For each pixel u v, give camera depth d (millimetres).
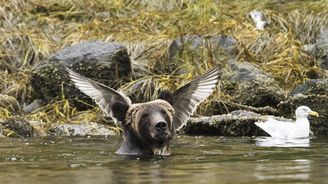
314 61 49344
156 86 44875
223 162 25312
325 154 27875
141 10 57031
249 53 49375
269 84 44375
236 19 54906
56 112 43281
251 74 45375
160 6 57969
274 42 51219
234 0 58219
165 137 26594
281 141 34219
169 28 53781
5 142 33719
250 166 24141
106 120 41688
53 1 58500
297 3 56781
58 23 55125
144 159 26359
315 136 37469
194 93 28656
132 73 47625
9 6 56281
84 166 24531
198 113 42500
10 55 50875
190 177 21641
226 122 38094
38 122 40438
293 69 47781
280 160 25875
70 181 21141
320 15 53781
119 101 27953
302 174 22047
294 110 40812
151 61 49781
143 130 27219
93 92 28688
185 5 57688
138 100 44312
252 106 42562
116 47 46625
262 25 53969
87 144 32656
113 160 26141
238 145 31922
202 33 52719
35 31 53969
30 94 46031
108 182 20891
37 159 26672
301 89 42719
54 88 45156
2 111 43062
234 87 43781
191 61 48906
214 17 55062
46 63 45812
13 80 47875
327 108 40250
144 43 51344
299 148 30391
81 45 46875
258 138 35906
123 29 54219
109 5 57844
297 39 52906
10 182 21094
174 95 28391
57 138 35969
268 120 37531
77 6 57750
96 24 54594
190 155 27609
